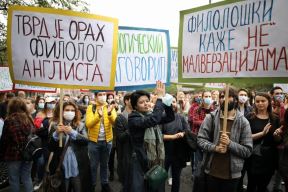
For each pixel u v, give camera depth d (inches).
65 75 179.0
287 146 184.4
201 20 167.0
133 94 174.2
